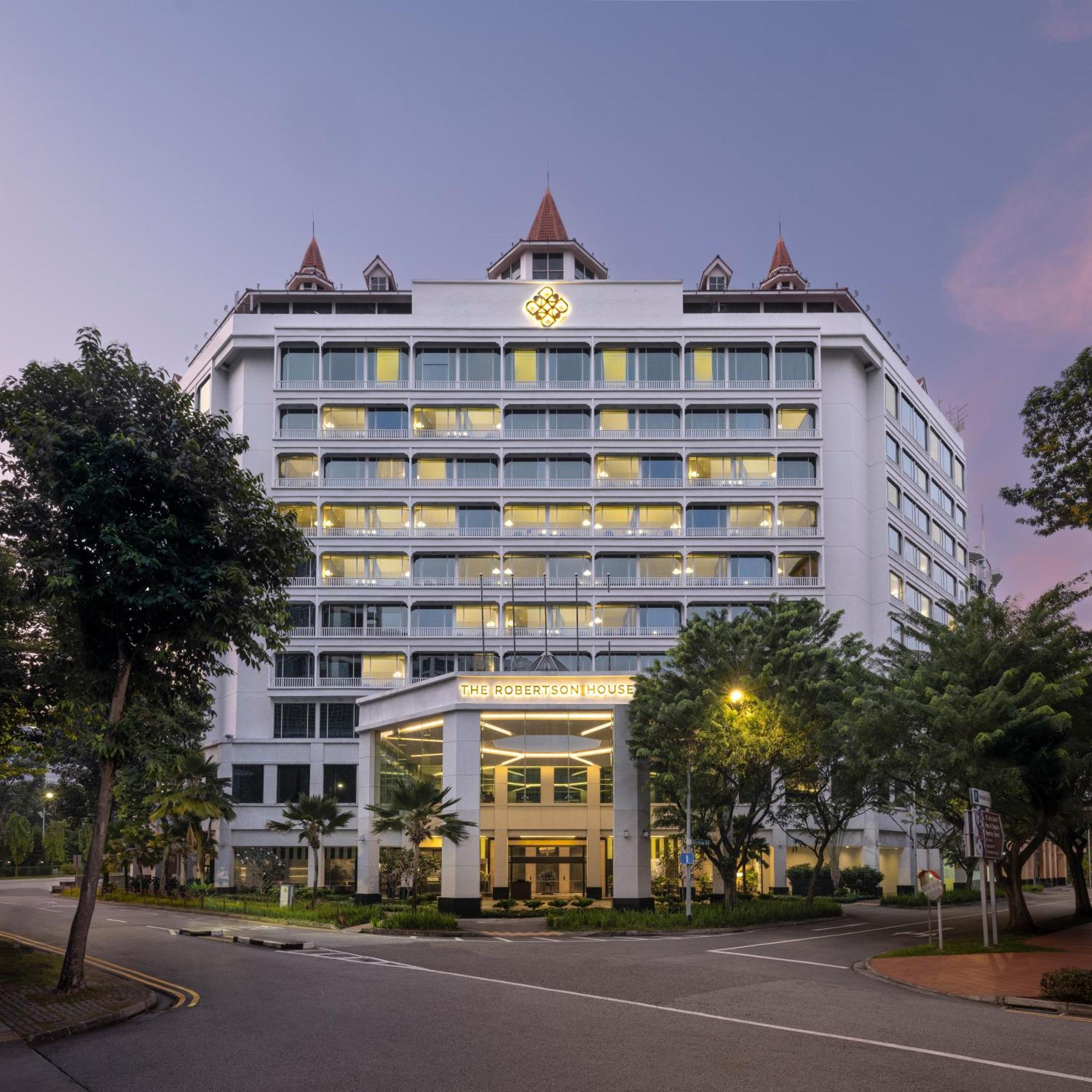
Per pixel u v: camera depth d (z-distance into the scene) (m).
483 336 75.69
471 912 41.88
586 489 74.12
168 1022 16.72
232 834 70.56
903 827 73.44
